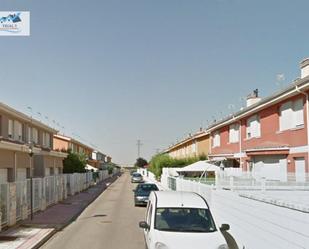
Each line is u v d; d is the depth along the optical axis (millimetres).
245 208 11789
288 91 23125
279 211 8820
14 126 33469
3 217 17891
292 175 18844
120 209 27266
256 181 19094
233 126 36562
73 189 40875
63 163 51438
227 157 36781
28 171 33875
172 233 10336
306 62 25047
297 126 23344
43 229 17781
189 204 11617
